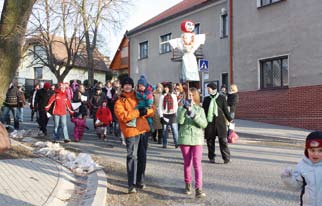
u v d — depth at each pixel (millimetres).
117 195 6461
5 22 8000
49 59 33781
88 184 6988
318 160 3625
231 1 21484
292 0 17750
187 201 6164
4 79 8203
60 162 8648
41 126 13695
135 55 34906
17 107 15281
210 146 9320
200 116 6512
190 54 12859
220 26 24500
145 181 7445
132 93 6605
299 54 17406
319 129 16094
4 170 7605
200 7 26000
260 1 19641
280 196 6352
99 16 17562
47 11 13234
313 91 16656
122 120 6473
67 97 12562
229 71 21609
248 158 9977
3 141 3867
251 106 20000
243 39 20641
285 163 9258
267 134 14547
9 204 5520
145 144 6805
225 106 9133
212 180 7539
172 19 29062
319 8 16469
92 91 14562
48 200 5801
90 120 20156
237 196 6414
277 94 18469
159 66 31453
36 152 9711
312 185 3590
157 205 5953
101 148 11375
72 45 34438
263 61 19562
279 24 18469
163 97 11492
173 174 8062
